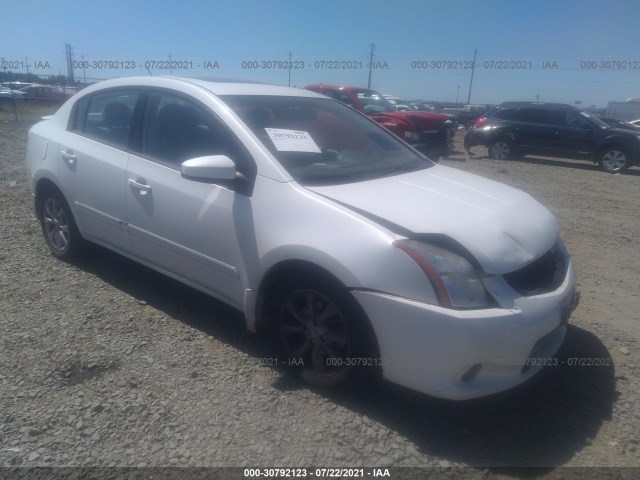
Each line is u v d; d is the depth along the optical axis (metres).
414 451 2.83
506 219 3.23
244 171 3.47
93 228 4.54
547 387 3.45
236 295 3.53
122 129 4.29
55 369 3.39
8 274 4.76
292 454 2.76
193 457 2.72
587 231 7.26
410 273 2.81
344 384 3.14
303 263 3.11
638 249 6.47
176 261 3.88
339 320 3.10
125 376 3.35
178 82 4.04
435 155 13.84
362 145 4.15
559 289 3.18
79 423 2.92
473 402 3.27
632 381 3.53
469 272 2.84
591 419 3.15
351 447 2.83
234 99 3.84
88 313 4.12
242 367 3.49
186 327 3.97
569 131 14.66
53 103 22.59
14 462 2.64
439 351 2.76
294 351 3.36
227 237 3.47
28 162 5.12
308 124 4.00
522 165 14.74
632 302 4.79
